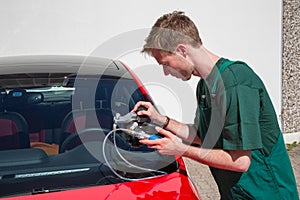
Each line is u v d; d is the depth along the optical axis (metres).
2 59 3.10
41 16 4.93
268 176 2.15
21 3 4.86
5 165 2.21
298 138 5.66
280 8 5.40
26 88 2.69
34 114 2.68
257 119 1.95
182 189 2.06
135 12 5.09
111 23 5.06
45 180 2.12
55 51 5.02
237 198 2.21
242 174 2.16
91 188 2.04
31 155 2.29
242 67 1.99
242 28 5.36
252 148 1.93
